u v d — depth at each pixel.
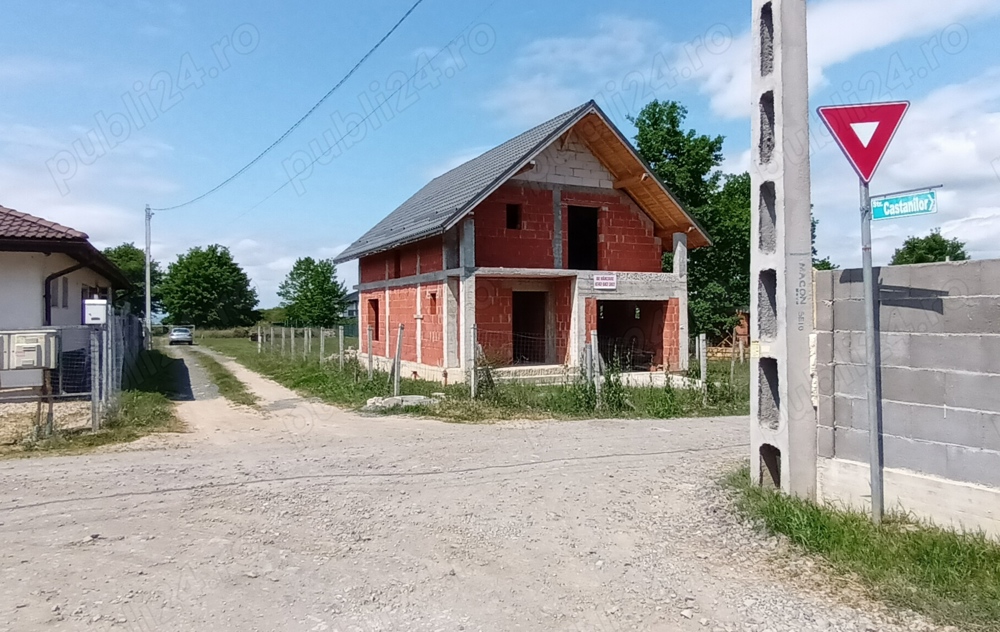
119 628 3.71
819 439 5.88
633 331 20.88
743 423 11.13
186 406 13.49
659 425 10.84
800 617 3.87
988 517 4.75
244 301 71.62
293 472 7.34
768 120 6.19
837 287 5.74
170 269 69.00
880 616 3.87
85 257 13.88
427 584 4.37
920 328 5.16
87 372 13.37
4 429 9.92
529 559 4.82
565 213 18.09
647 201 18.92
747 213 31.44
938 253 41.41
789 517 5.30
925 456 5.11
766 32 6.18
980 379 4.81
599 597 4.18
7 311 13.30
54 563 4.65
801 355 5.92
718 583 4.38
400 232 18.81
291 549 4.98
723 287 31.56
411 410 12.05
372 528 5.48
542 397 12.93
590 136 17.95
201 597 4.12
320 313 60.09
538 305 19.30
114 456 8.13
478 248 16.91
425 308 17.84
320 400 14.25
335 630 3.73
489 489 6.71
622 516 5.82
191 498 6.28
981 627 3.69
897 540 4.82
